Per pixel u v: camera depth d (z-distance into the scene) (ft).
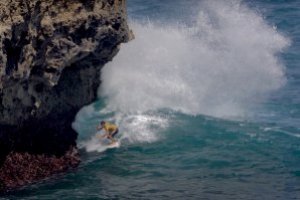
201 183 107.34
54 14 99.50
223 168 114.73
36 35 96.68
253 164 116.37
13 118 101.14
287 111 152.56
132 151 124.16
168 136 132.26
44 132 113.70
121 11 114.11
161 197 100.73
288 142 127.85
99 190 103.65
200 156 120.88
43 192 102.27
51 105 112.57
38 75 101.76
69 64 108.99
